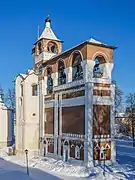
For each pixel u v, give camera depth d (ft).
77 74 130.31
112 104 121.80
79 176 100.83
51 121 143.64
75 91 124.16
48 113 147.23
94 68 127.65
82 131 117.50
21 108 163.84
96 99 117.60
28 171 112.06
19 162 136.56
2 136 202.08
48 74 153.89
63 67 140.46
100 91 119.03
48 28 169.48
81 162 116.47
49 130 145.18
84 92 117.91
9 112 207.10
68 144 126.72
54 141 138.62
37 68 167.32
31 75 161.89
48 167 120.06
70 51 129.18
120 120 299.79
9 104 274.16
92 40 118.93
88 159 112.88
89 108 114.83
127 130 289.74
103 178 96.32
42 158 141.59
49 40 164.66
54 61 143.64
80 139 118.21
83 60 119.44
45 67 153.58
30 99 160.56
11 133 207.51
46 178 98.53
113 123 121.49
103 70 123.75
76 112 122.52
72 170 109.60
